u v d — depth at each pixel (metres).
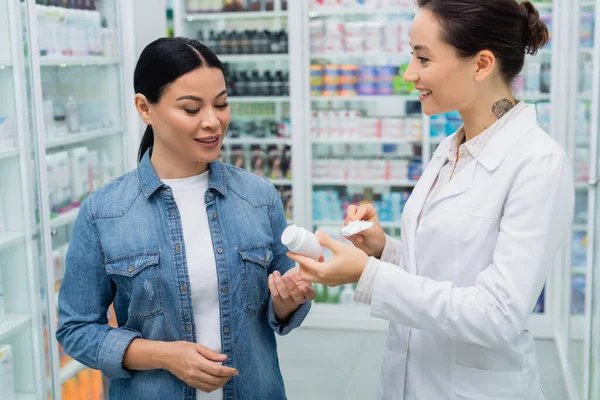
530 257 1.29
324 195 4.94
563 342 3.93
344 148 5.06
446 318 1.30
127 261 1.43
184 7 5.02
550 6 4.44
